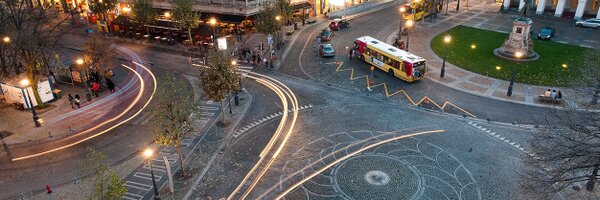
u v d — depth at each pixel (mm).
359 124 34156
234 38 60719
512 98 38562
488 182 26172
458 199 24688
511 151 29594
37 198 25703
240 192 25891
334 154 29750
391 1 85375
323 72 46656
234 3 61844
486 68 46375
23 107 38281
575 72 44281
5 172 28625
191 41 57281
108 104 39562
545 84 41594
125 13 70250
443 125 33656
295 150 30422
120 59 53031
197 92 41625
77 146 31891
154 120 27188
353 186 26141
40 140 32875
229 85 32625
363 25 67250
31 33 42375
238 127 34188
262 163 28922
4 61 40844
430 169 27688
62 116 37062
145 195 25797
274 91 41594
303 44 57625
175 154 30375
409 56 43531
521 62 47656
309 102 38750
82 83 43906
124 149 31297
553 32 57188
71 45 59219
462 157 28984
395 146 30594
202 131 33625
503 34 59719
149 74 47500
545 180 22016
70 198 25562
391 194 25328
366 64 49000
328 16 73250
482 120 34375
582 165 20250
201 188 26344
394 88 41625
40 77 39531
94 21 72250
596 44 54406
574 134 21516
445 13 73438
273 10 54031
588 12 71750
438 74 45000
